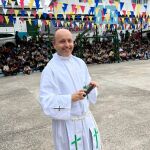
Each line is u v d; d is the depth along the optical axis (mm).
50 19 11773
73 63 2189
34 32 16641
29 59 11820
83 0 13398
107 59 13438
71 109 2119
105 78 8805
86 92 2064
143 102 5609
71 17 12109
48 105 2014
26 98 6645
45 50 12750
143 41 16781
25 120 4926
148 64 12055
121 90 6887
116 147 3580
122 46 14828
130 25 14133
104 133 4043
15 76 10602
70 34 2127
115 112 5020
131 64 12414
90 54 13391
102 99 6031
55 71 2078
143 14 13148
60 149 2174
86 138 2191
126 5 17266
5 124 4773
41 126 4551
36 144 3838
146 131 4055
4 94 7285
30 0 8680
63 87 2082
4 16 9602
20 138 4094
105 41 15500
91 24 13547
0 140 4062
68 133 2127
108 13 11391
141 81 7961
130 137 3871
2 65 11164
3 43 16016
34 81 9016
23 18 11469
